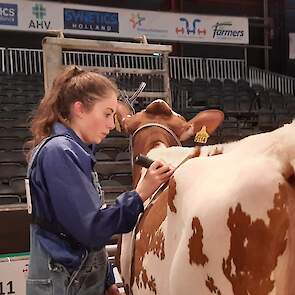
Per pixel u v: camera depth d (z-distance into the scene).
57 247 1.87
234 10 15.83
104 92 1.92
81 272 1.92
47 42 4.46
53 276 1.88
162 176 1.91
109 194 6.39
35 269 1.92
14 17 12.02
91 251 1.94
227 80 13.25
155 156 2.41
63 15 12.41
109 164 6.57
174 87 12.23
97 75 1.96
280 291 1.45
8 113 9.70
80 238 1.82
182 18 13.52
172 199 1.75
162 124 2.71
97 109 1.92
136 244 2.15
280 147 1.46
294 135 1.46
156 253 1.90
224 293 1.49
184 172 1.73
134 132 2.75
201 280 1.55
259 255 1.42
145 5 15.27
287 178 1.42
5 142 8.10
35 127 2.01
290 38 14.56
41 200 1.86
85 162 1.86
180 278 1.61
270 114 11.31
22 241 4.10
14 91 11.15
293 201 1.42
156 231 1.95
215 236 1.49
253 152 1.55
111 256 3.29
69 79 1.97
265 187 1.42
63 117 1.97
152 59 9.62
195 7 15.58
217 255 1.49
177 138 2.72
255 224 1.42
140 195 1.88
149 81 5.41
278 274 1.44
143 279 2.03
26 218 4.11
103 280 2.02
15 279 3.39
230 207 1.46
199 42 13.70
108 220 1.81
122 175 6.70
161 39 13.34
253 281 1.43
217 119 2.71
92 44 4.57
